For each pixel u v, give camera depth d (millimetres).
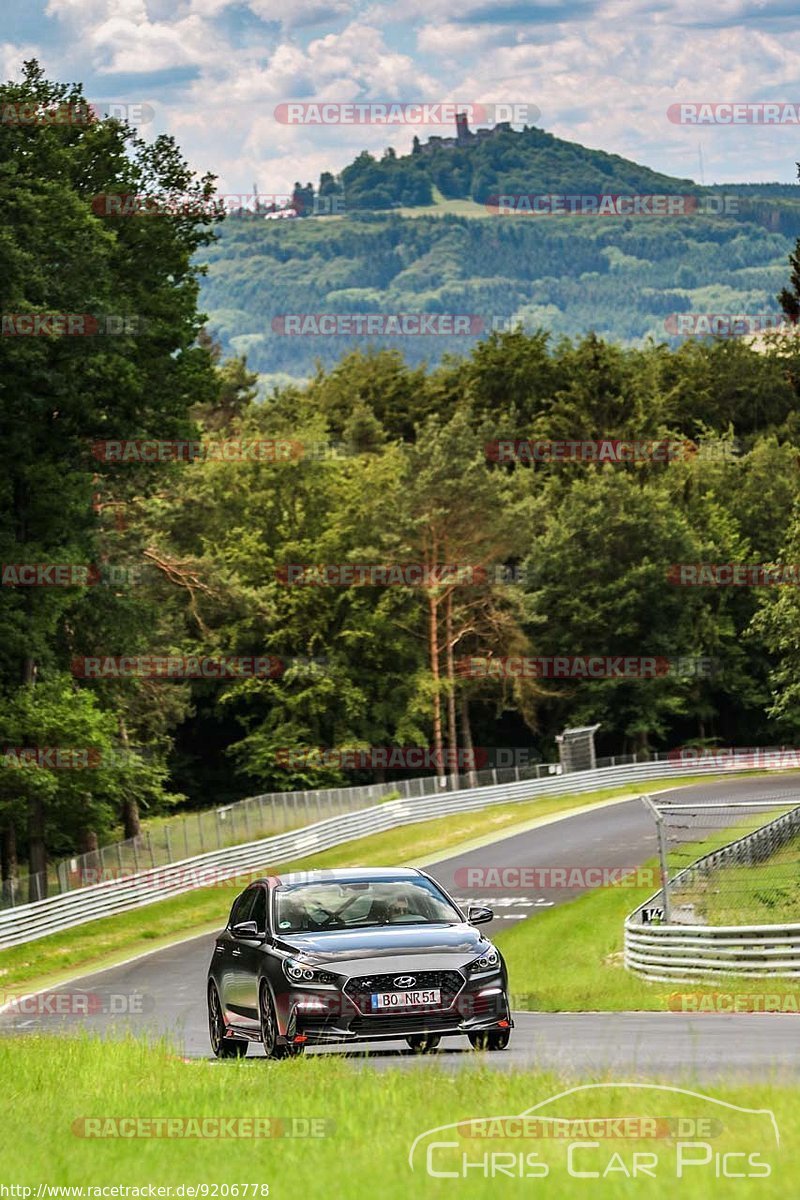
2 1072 36969
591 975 74688
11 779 117188
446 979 35844
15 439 113688
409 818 168875
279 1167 20422
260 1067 33312
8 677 124500
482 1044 36906
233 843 140375
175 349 124125
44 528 121188
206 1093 28906
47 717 117812
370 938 36719
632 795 188125
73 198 111438
